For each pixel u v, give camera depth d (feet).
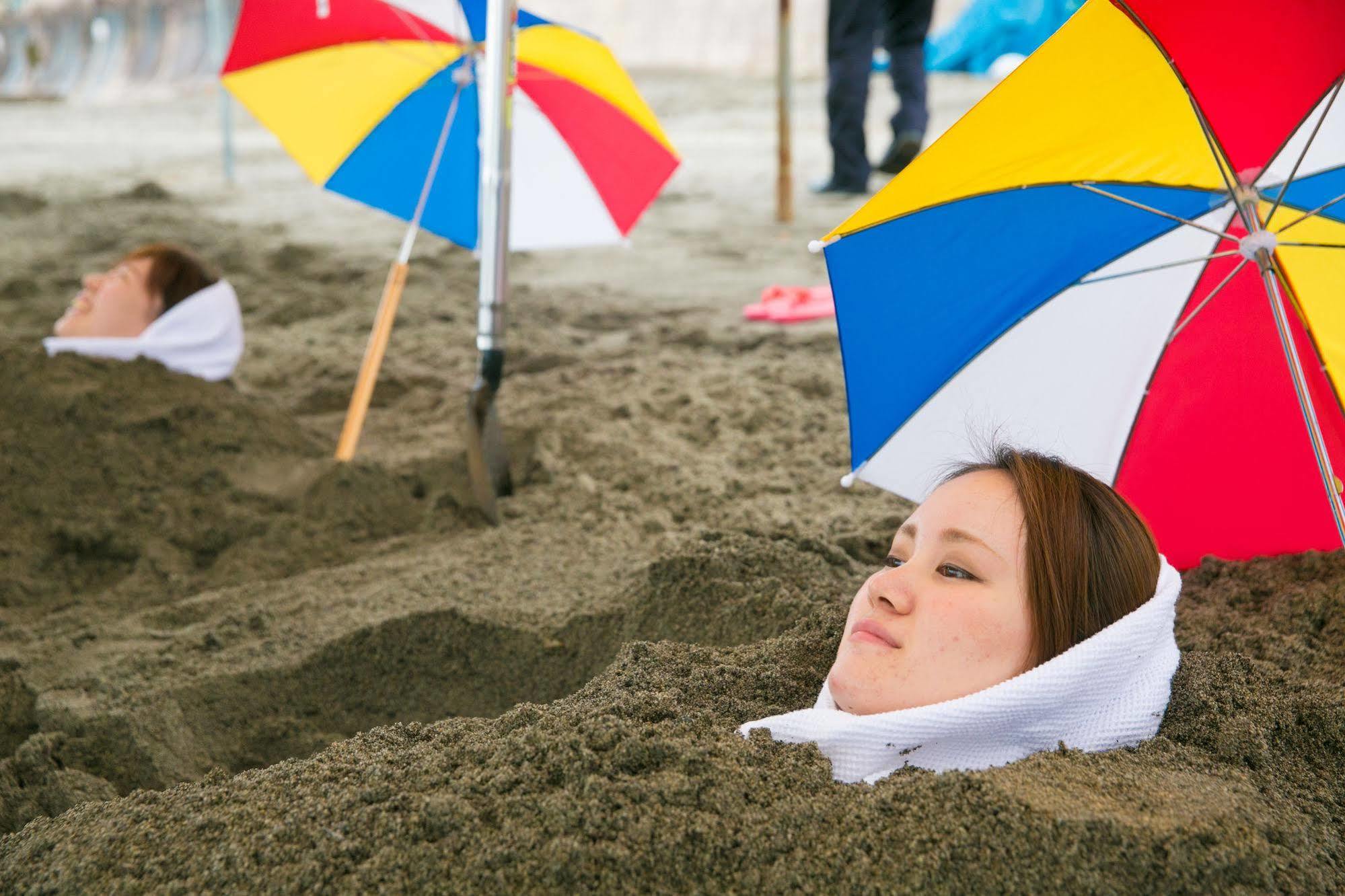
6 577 9.98
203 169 35.50
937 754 5.26
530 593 8.83
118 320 12.54
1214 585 7.74
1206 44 5.77
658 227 24.57
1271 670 6.30
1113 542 5.58
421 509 11.18
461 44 12.16
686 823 4.72
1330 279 6.70
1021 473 5.75
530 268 21.07
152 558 10.24
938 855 4.49
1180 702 5.80
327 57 12.29
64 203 27.58
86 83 85.30
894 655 5.48
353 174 12.44
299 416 13.92
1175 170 6.34
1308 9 5.68
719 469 11.34
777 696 6.23
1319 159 6.42
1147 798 4.75
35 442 11.16
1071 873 4.37
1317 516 7.60
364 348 16.14
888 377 7.09
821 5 58.90
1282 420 7.41
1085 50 5.74
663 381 14.16
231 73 12.30
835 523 9.72
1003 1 46.26
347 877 4.59
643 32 60.59
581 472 11.62
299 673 8.11
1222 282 7.06
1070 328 7.21
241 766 7.57
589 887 4.52
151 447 11.41
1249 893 4.38
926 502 5.95
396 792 5.04
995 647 5.38
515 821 4.76
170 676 7.97
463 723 5.88
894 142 26.35
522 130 13.01
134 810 5.21
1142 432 7.55
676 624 7.91
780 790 4.94
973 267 6.78
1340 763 5.59
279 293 19.36
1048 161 6.17
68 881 4.76
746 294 18.69
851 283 6.70
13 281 19.53
